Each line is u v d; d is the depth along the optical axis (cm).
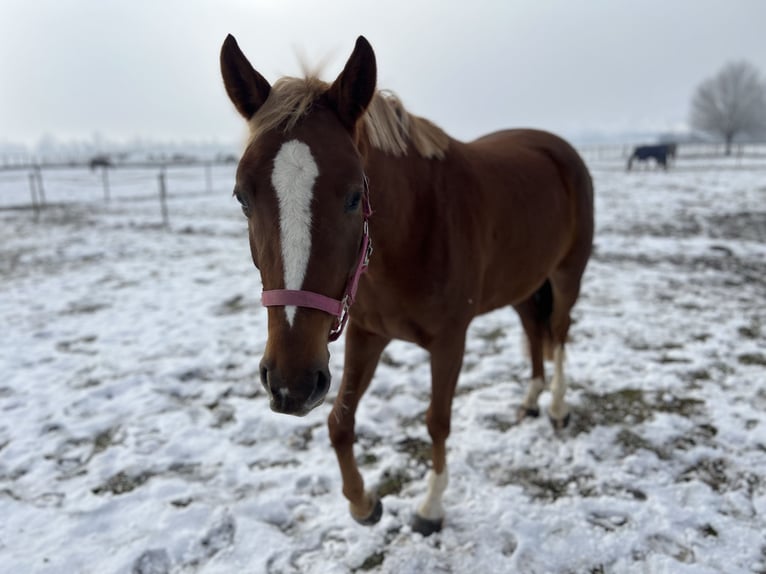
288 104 134
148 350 400
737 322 417
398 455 260
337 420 199
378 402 313
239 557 199
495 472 245
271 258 125
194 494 234
